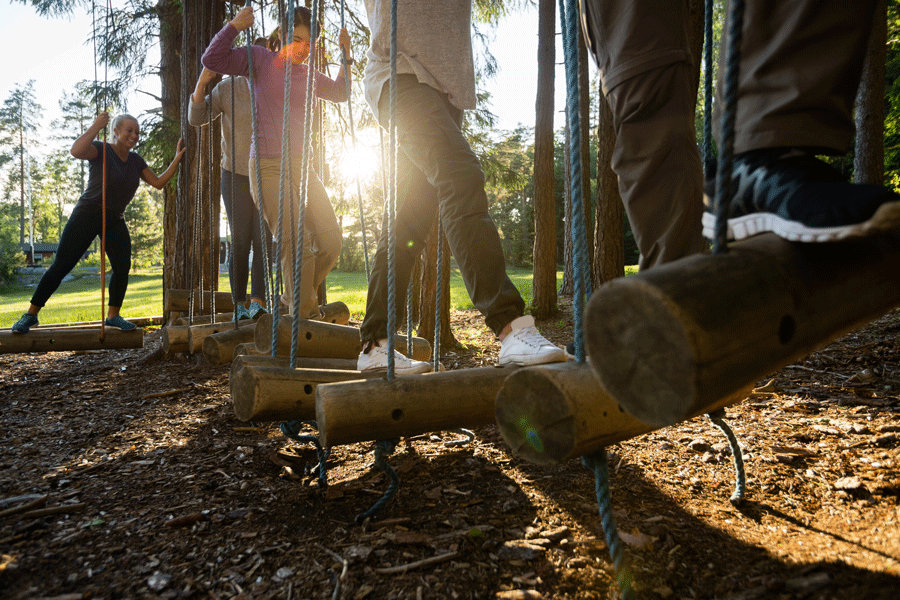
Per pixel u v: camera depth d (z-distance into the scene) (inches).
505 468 87.4
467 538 65.1
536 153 354.0
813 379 142.1
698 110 869.2
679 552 60.7
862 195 31.2
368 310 85.2
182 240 247.6
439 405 68.8
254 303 163.5
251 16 143.4
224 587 57.4
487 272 76.7
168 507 76.9
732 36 35.6
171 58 319.9
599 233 307.9
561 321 326.6
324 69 225.5
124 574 59.6
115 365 200.1
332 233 147.6
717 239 37.1
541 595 54.2
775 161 39.1
